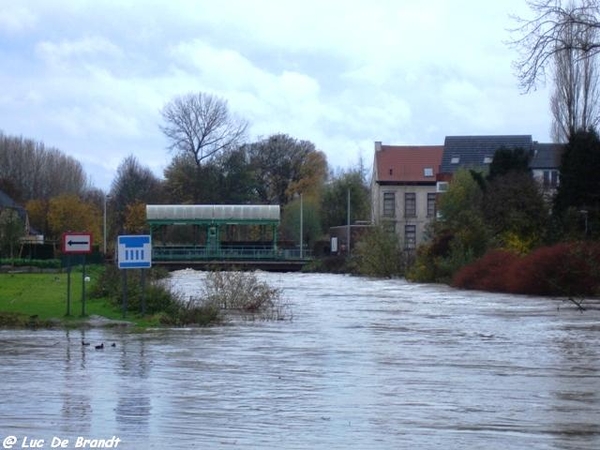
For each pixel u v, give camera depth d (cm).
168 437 1181
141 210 11244
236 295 3469
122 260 2792
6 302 3350
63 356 1980
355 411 1380
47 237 10800
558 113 7175
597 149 6172
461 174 7956
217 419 1303
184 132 11831
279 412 1365
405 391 1577
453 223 6962
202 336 2488
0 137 13575
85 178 14725
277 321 3095
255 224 10469
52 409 1359
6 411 1341
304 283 6694
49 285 4666
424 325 3009
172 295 3139
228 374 1755
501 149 7731
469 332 2756
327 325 2959
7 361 1891
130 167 13238
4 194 10888
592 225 5762
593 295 4944
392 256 7912
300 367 1875
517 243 6291
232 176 12088
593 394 1559
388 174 11744
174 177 11856
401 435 1210
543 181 7794
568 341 2491
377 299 4622
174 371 1778
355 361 1995
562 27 3728
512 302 4403
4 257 7981
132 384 1603
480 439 1190
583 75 7088
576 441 1180
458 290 5622
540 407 1427
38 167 13750
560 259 5031
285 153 13888
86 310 3003
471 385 1655
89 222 10369
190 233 11419
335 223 12275
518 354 2166
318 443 1158
